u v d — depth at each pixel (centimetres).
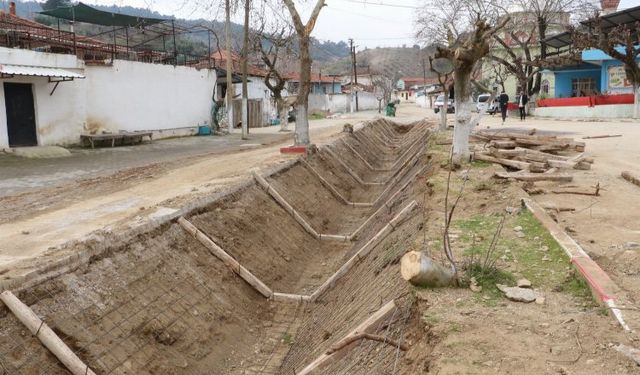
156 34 3562
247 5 2064
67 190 1304
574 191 1053
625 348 427
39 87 2133
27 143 2117
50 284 629
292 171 1440
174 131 2912
